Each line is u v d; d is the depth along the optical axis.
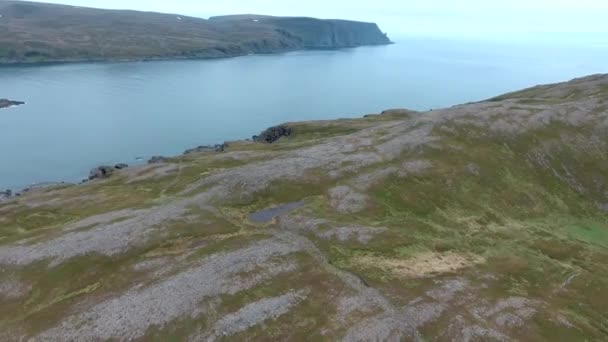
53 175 136.12
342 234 63.50
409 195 76.62
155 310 46.12
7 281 53.22
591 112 104.94
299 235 64.19
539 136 96.06
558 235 70.69
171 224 65.31
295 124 153.12
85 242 59.91
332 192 76.94
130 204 76.94
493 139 94.94
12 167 140.62
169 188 86.12
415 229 67.38
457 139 94.94
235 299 48.25
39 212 77.94
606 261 62.34
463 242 65.44
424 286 52.91
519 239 67.69
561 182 86.25
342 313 46.47
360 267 56.16
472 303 50.19
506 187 82.25
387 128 107.81
